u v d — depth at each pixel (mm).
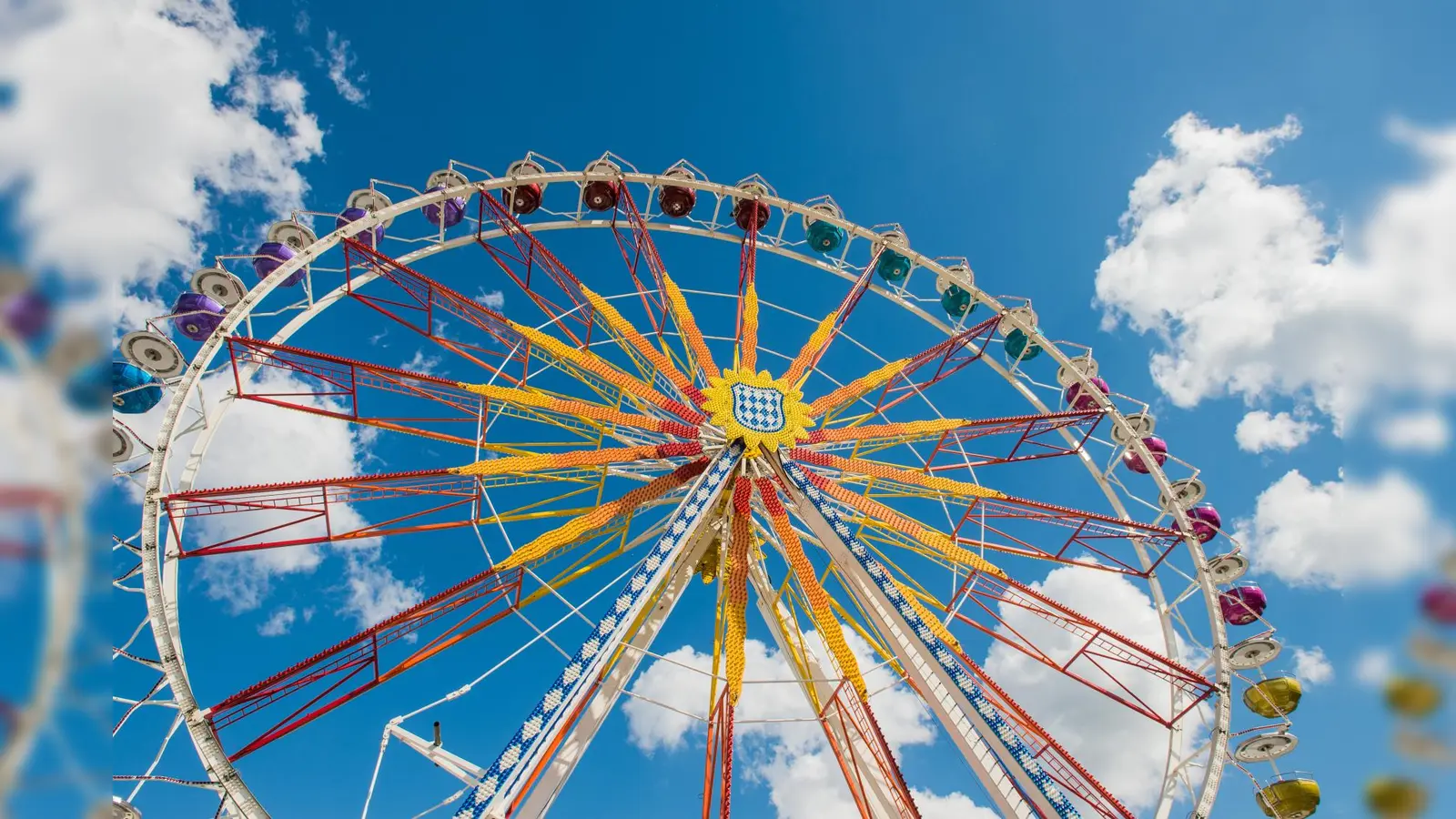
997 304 29641
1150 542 25688
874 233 30297
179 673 16031
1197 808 20766
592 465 22203
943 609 22984
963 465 26797
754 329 26703
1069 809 17078
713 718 20953
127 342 18938
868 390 26953
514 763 15117
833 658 20344
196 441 19156
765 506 22984
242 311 20281
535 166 27922
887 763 19438
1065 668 23359
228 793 15211
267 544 18969
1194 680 22297
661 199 30016
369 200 24906
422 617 19078
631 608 17984
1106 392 28469
